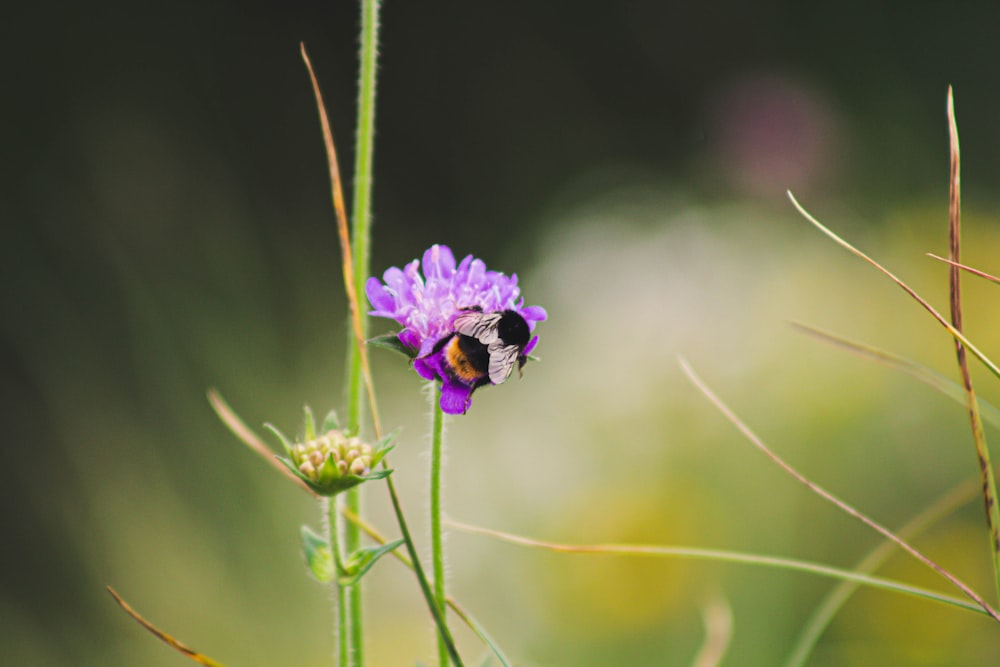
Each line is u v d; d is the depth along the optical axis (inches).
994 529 23.7
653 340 47.5
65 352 52.4
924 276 48.4
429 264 23.7
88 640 41.8
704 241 56.3
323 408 47.3
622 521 39.1
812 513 39.7
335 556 23.4
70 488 46.1
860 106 72.7
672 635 36.8
